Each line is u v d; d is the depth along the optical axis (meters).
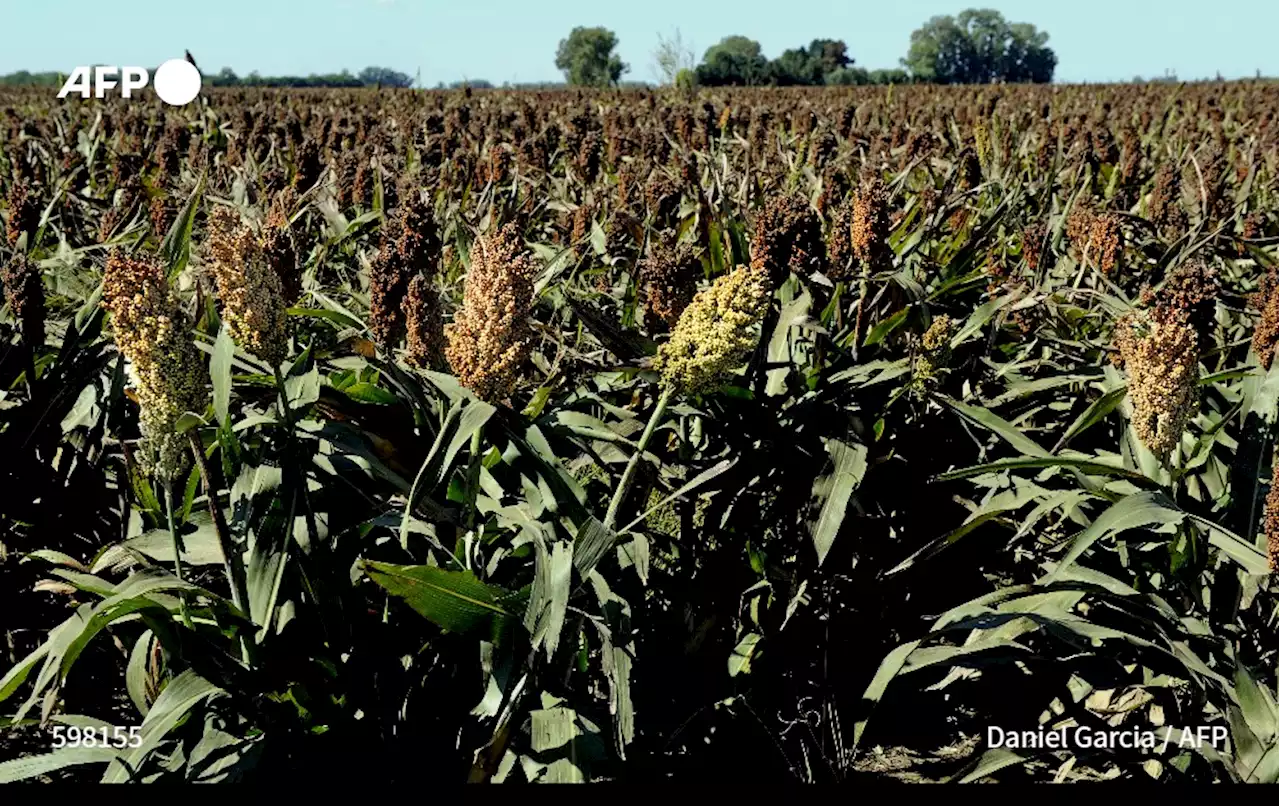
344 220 8.98
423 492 4.26
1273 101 37.97
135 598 3.83
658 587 5.23
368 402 4.62
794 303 5.49
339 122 24.62
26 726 5.48
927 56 165.88
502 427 4.32
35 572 5.73
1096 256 8.07
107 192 13.70
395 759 4.28
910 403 5.79
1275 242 9.45
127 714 5.54
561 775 4.01
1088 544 4.15
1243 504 4.66
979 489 5.74
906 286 5.67
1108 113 30.72
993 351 7.05
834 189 9.16
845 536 5.55
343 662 4.43
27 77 99.94
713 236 6.34
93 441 5.71
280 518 4.14
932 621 5.62
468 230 7.63
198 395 3.81
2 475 5.40
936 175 12.49
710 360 3.99
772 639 5.43
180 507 5.03
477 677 4.42
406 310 4.72
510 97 44.69
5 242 8.22
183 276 6.50
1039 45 166.12
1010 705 5.20
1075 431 4.79
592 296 7.70
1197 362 4.28
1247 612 5.04
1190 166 13.66
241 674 4.16
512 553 4.58
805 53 105.44
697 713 4.80
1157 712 5.15
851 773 5.02
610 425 5.17
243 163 13.88
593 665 4.84
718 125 21.91
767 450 5.17
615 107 31.27
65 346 5.45
